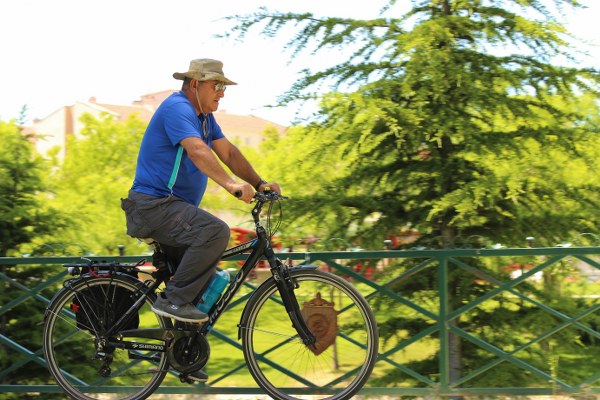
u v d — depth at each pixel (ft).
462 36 25.91
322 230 26.53
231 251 18.31
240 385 21.75
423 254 19.85
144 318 18.79
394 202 26.30
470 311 23.97
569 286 23.63
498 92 25.49
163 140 17.28
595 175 25.73
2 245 27.84
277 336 19.06
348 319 19.70
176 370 18.45
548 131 25.02
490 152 24.44
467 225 24.52
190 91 17.92
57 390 21.18
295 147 26.99
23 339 24.95
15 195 28.48
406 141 25.41
